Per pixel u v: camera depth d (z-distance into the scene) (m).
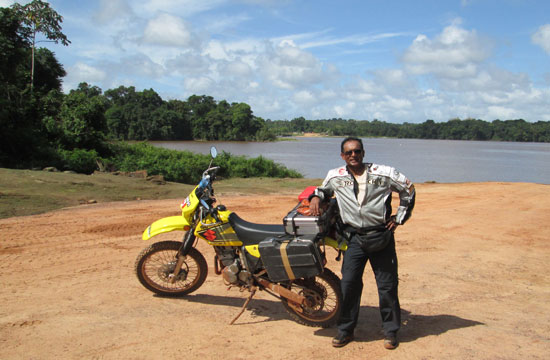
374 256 3.86
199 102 173.50
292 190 16.31
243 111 156.00
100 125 26.70
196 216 4.68
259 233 4.32
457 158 68.12
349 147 3.69
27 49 37.97
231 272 4.42
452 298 5.26
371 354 3.75
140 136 132.88
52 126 24.42
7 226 8.47
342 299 3.89
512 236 8.70
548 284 5.84
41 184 12.93
